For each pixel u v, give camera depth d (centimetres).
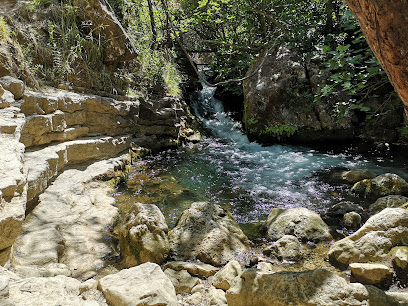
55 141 468
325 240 366
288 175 586
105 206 429
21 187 268
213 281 290
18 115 388
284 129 760
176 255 334
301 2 821
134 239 326
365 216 417
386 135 716
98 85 589
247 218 435
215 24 980
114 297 220
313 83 742
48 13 566
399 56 141
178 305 232
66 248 333
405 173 577
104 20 581
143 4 773
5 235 234
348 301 209
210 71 1080
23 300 185
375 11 137
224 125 900
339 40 740
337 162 643
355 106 596
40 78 519
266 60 806
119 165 547
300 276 224
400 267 277
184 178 564
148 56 737
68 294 207
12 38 490
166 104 736
